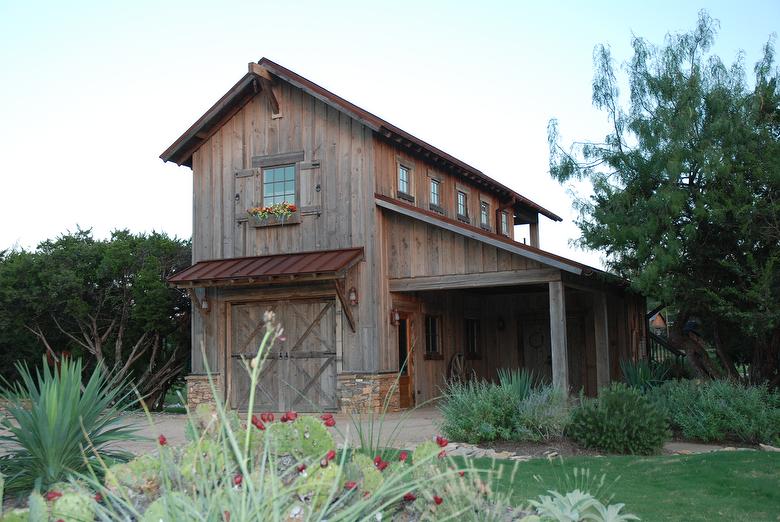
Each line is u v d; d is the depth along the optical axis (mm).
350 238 15297
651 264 12156
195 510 2959
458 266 14570
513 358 19938
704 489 6961
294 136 16062
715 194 12094
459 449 9422
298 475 4070
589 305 18875
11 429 6523
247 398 15852
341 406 14828
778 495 6707
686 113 12500
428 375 16953
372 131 15367
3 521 3424
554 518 4086
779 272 11930
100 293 18766
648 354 19328
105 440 6910
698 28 13273
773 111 12938
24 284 18234
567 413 10109
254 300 15938
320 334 15422
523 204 23141
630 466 8156
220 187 16625
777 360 13602
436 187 18156
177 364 19672
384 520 3693
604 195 13664
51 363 19500
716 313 13094
